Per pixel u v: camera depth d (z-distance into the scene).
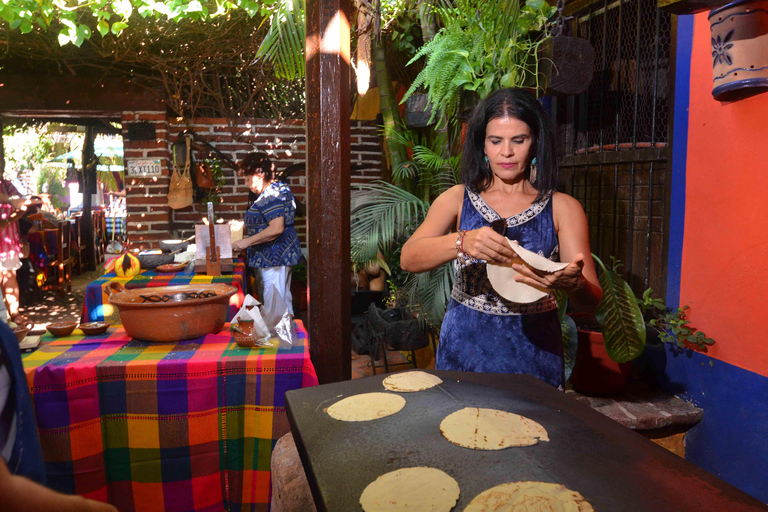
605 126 3.10
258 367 1.86
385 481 0.84
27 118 6.96
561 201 1.53
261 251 4.00
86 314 3.09
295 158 5.77
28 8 3.41
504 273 1.33
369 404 1.14
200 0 3.60
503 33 2.27
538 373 1.51
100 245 9.77
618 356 2.09
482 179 1.59
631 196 2.71
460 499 0.79
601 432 0.99
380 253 4.07
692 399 2.39
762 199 2.03
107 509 0.66
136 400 1.80
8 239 4.64
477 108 1.54
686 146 2.39
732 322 2.17
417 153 3.35
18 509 0.58
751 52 1.76
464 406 1.12
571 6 3.17
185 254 3.83
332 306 2.04
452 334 1.58
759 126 2.03
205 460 1.86
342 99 1.97
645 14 2.88
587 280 1.48
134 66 5.12
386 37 4.32
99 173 11.24
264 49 3.26
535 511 0.74
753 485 2.08
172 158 5.51
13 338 0.82
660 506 0.75
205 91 5.47
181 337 2.06
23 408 0.80
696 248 2.35
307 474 0.93
